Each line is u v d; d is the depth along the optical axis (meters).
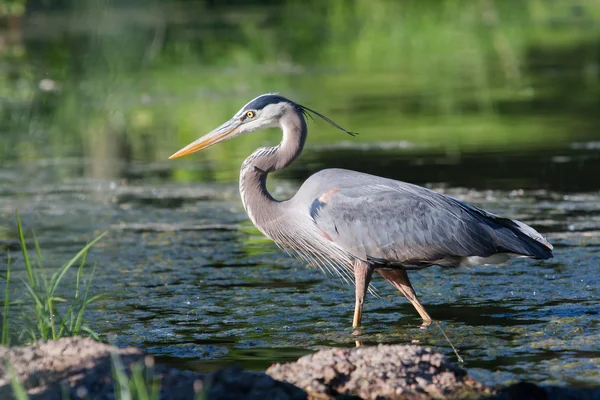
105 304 9.80
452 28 38.59
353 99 24.22
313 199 9.55
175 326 9.02
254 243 12.41
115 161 18.50
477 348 8.10
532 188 14.96
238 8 44.84
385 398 6.76
